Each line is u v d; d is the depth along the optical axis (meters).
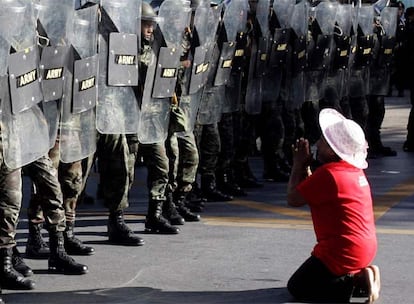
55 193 7.89
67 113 8.00
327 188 6.97
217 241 9.23
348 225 6.96
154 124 9.15
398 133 18.53
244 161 12.22
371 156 15.12
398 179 13.07
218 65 10.67
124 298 7.29
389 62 14.82
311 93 12.94
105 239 9.30
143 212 10.80
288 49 12.20
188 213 10.20
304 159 7.22
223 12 10.73
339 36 13.17
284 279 7.84
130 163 9.12
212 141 11.01
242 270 8.12
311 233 9.60
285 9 11.93
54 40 7.49
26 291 7.46
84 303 7.15
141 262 8.40
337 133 7.11
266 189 12.27
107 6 8.34
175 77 9.23
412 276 7.92
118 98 8.57
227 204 11.21
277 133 12.53
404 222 10.14
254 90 11.71
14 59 6.93
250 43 11.48
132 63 8.59
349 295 7.04
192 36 9.70
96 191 12.17
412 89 15.82
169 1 8.95
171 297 7.32
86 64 7.98
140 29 8.65
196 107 9.99
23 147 7.18
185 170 10.06
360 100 14.31
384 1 15.01
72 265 7.96
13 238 7.46
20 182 7.34
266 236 9.46
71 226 8.62
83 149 8.20
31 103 7.16
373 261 8.41
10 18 6.81
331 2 12.91
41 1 7.40
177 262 8.41
